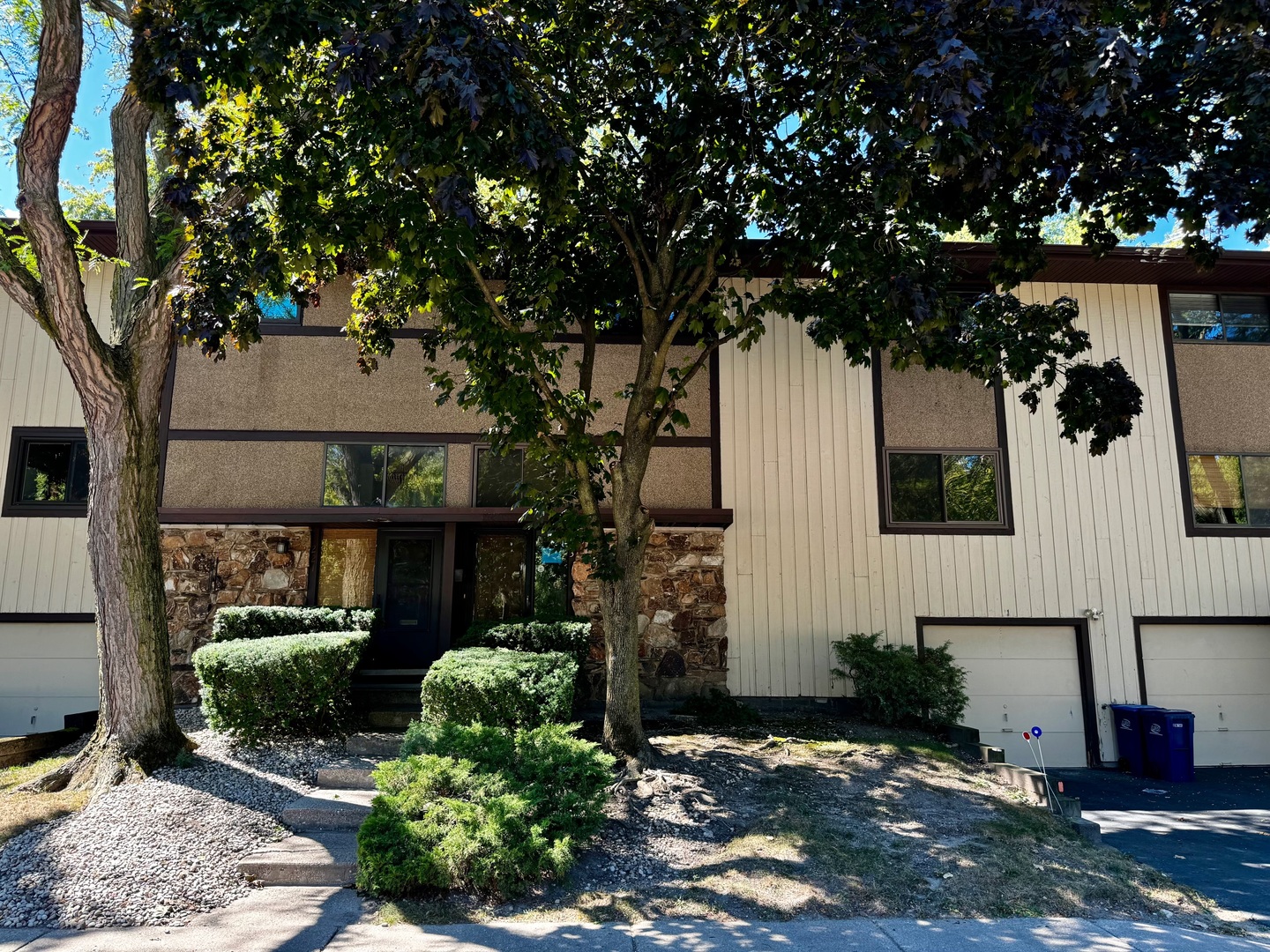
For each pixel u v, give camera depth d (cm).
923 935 457
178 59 496
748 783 712
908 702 997
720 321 708
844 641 1098
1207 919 517
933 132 565
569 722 775
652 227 870
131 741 664
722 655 1077
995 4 549
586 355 861
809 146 753
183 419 1071
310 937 438
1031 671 1129
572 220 754
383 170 654
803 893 502
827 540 1127
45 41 655
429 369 827
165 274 707
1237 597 1148
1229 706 1130
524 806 530
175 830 554
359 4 500
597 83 788
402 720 880
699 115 734
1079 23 536
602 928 458
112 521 684
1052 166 579
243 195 656
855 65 598
